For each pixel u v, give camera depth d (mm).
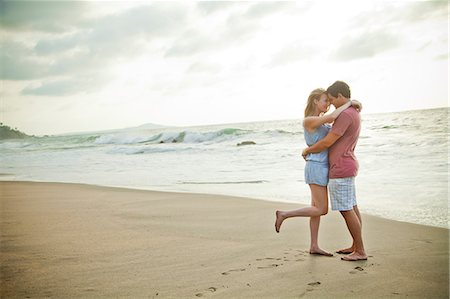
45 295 2490
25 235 3887
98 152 15438
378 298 2396
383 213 4539
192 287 2592
